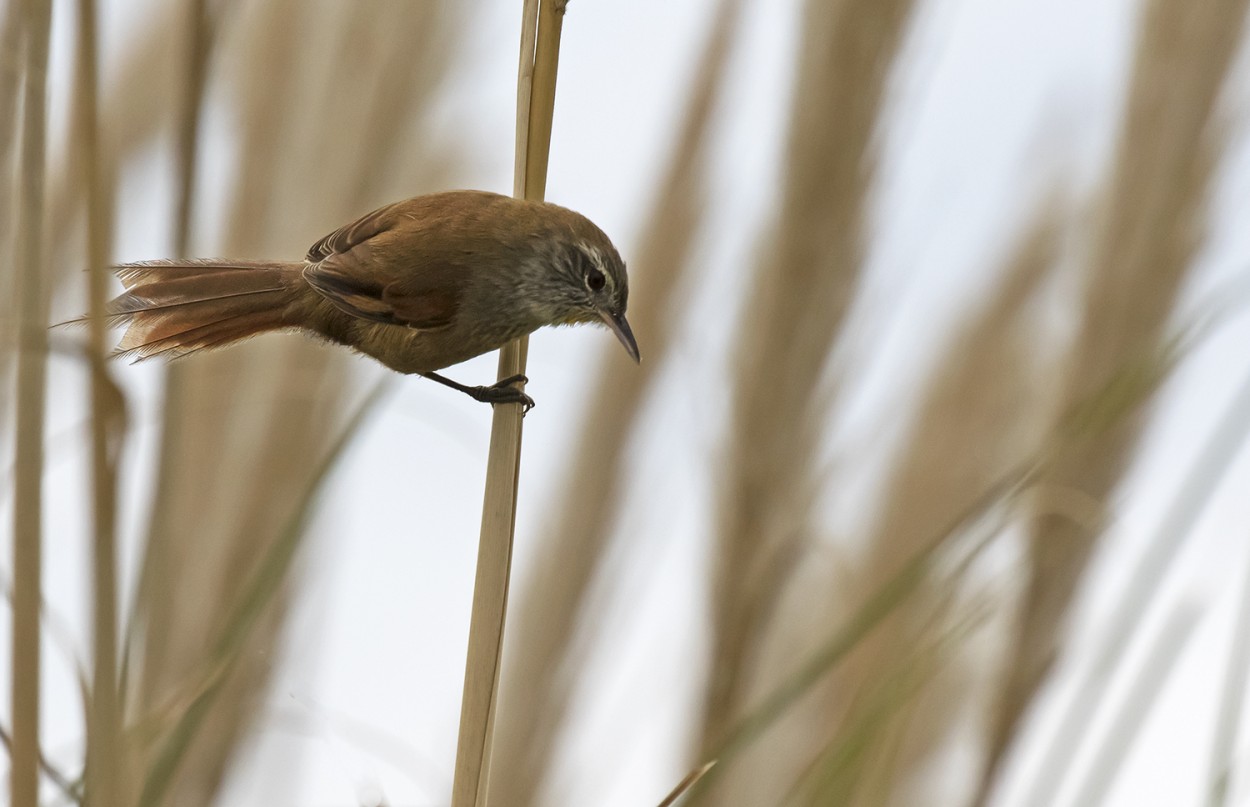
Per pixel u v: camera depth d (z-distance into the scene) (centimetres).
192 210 609
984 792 620
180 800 620
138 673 612
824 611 625
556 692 627
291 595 622
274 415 624
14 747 604
